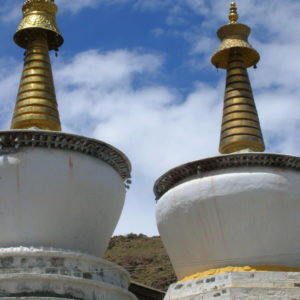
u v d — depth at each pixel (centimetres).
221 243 2844
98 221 2725
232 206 2839
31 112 2919
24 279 2462
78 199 2650
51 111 2959
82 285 2545
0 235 2566
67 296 2495
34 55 3077
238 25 3403
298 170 2945
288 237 2838
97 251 2752
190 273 2936
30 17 3122
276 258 2811
